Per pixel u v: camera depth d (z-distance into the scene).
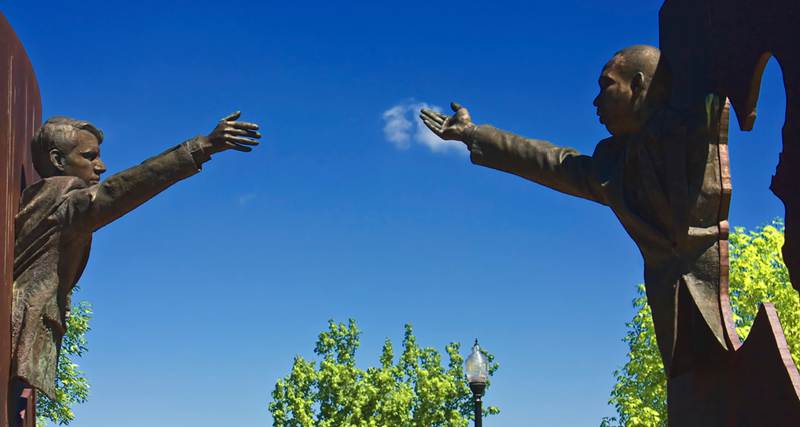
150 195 10.70
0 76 10.00
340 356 35.47
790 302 23.83
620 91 10.23
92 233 10.90
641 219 10.12
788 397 8.48
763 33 9.12
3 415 9.85
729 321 9.61
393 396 34.91
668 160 9.91
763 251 24.67
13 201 10.48
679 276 9.89
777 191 8.91
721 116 9.73
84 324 27.05
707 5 10.27
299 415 34.38
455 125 11.38
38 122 12.49
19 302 10.37
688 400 10.18
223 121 10.74
